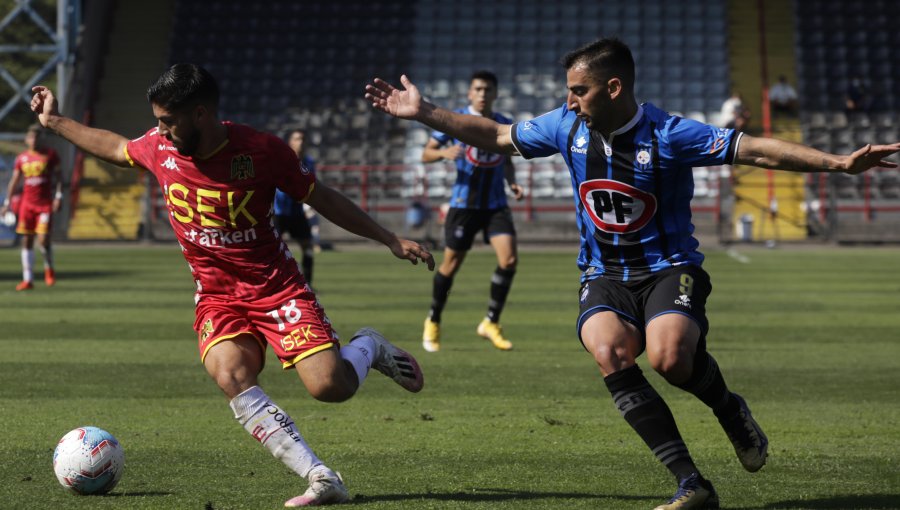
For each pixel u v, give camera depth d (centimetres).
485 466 1382
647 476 1327
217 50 9275
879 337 2825
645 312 1176
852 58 9025
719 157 1143
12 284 4328
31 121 8138
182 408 1802
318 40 9344
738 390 2025
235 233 1148
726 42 9144
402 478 1311
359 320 3173
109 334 2816
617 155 1168
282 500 1189
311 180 1161
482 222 2567
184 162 1133
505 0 9450
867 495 1231
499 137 1248
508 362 2381
